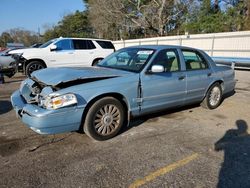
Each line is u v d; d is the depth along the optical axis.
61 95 3.50
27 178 2.98
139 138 4.18
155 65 4.41
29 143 3.94
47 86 3.74
